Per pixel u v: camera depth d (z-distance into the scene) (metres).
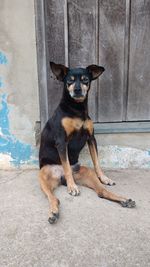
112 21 1.48
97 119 1.59
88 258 1.00
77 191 1.35
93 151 1.46
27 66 1.46
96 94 1.57
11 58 1.45
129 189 1.42
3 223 1.17
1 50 1.44
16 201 1.32
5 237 1.10
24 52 1.44
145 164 1.60
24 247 1.05
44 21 1.43
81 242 1.07
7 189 1.42
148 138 1.59
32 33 1.42
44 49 1.45
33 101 1.51
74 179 1.45
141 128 1.57
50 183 1.38
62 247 1.05
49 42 1.48
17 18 1.40
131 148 1.59
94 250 1.04
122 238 1.09
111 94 1.57
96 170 1.48
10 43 1.43
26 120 1.54
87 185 1.42
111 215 1.21
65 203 1.29
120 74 1.55
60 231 1.12
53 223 1.16
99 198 1.33
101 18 1.47
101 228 1.14
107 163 1.60
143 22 1.48
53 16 1.45
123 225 1.15
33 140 1.56
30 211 1.25
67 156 1.39
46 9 1.44
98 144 1.59
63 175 1.43
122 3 1.45
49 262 0.99
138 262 0.99
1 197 1.35
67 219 1.19
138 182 1.48
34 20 1.41
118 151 1.59
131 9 1.46
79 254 1.02
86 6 1.45
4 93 1.49
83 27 1.48
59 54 1.50
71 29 1.48
